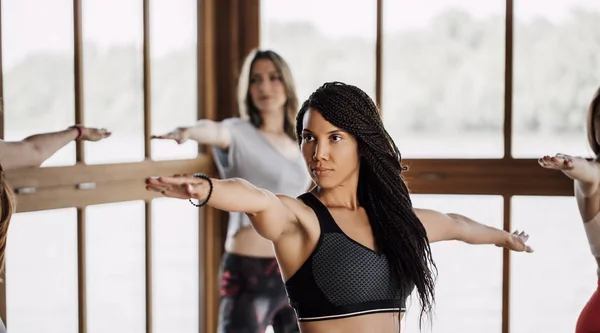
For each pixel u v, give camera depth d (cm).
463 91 356
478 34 353
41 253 278
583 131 342
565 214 344
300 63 378
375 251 200
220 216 390
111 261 315
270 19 382
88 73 303
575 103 343
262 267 340
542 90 346
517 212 351
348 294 194
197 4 377
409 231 204
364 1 366
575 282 344
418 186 363
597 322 287
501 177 351
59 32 288
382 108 365
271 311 344
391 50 364
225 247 367
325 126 198
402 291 202
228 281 344
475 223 235
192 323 374
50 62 283
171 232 355
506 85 349
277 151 346
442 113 360
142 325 335
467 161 355
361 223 203
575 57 342
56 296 285
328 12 372
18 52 268
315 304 195
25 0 271
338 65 372
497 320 354
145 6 336
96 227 306
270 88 342
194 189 166
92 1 304
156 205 344
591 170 272
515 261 351
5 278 262
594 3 338
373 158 202
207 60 380
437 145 361
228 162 346
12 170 263
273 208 186
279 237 195
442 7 357
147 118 338
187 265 369
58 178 284
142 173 331
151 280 339
